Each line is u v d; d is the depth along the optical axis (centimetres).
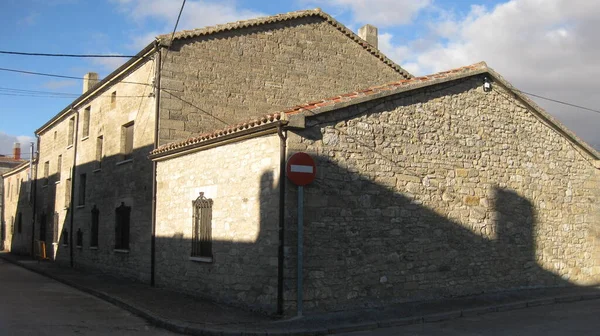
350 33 2061
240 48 1803
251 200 1166
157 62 1645
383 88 1270
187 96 1680
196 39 1714
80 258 2348
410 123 1294
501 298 1316
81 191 2423
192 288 1375
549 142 1592
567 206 1608
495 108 1478
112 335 956
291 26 1931
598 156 1691
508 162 1481
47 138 3125
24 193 3634
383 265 1200
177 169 1501
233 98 1766
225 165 1272
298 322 1012
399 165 1257
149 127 1689
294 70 1914
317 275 1100
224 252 1247
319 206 1117
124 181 1889
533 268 1496
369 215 1191
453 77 1373
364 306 1154
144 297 1352
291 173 1067
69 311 1214
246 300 1155
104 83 2094
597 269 1659
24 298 1423
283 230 1066
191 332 972
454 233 1338
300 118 1091
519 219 1483
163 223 1558
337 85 2014
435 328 1012
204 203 1352
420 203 1282
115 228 1952
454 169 1361
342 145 1168
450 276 1316
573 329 988
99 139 2238
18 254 3572
